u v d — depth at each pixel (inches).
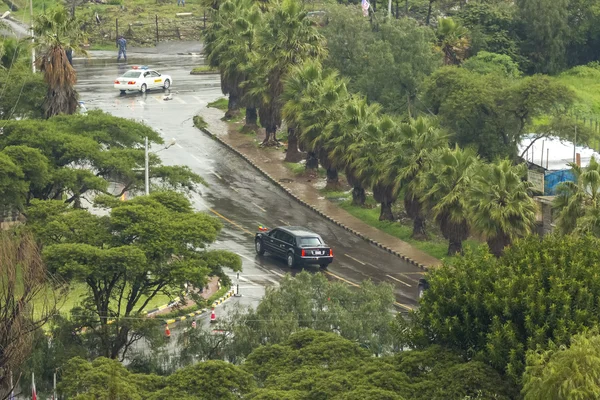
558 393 2625.5
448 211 5157.5
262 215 5925.2
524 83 6574.8
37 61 5910.4
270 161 6894.7
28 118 5900.6
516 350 2950.3
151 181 5565.9
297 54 6820.9
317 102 6240.2
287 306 3651.6
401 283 4928.6
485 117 6619.1
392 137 5748.0
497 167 4859.7
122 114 7780.5
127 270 3690.9
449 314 3211.1
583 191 4475.9
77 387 2930.6
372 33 7623.0
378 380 2908.5
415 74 7229.3
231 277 4926.2
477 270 3248.0
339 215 5940.0
